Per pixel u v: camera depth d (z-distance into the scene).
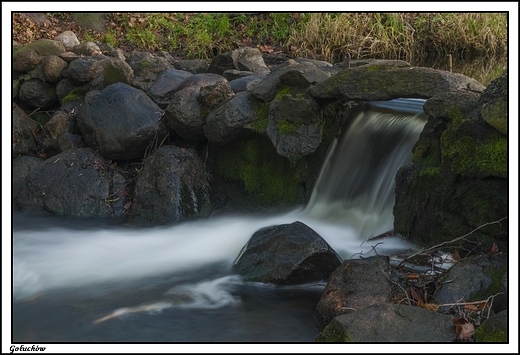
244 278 5.26
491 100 4.91
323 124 6.50
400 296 4.50
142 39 10.98
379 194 6.04
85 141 7.61
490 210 4.93
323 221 6.39
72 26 10.88
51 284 5.34
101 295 5.12
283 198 6.78
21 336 4.47
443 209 5.25
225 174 7.17
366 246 5.69
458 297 4.35
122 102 7.35
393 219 5.81
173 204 6.79
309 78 6.46
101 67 8.29
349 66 8.23
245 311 4.77
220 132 6.84
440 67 10.75
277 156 6.81
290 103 6.41
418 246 5.45
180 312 4.79
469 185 5.07
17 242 6.32
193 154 7.16
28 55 8.50
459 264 4.61
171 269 5.61
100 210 7.00
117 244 6.30
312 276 5.09
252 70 8.82
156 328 4.55
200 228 6.65
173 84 7.78
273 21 11.61
